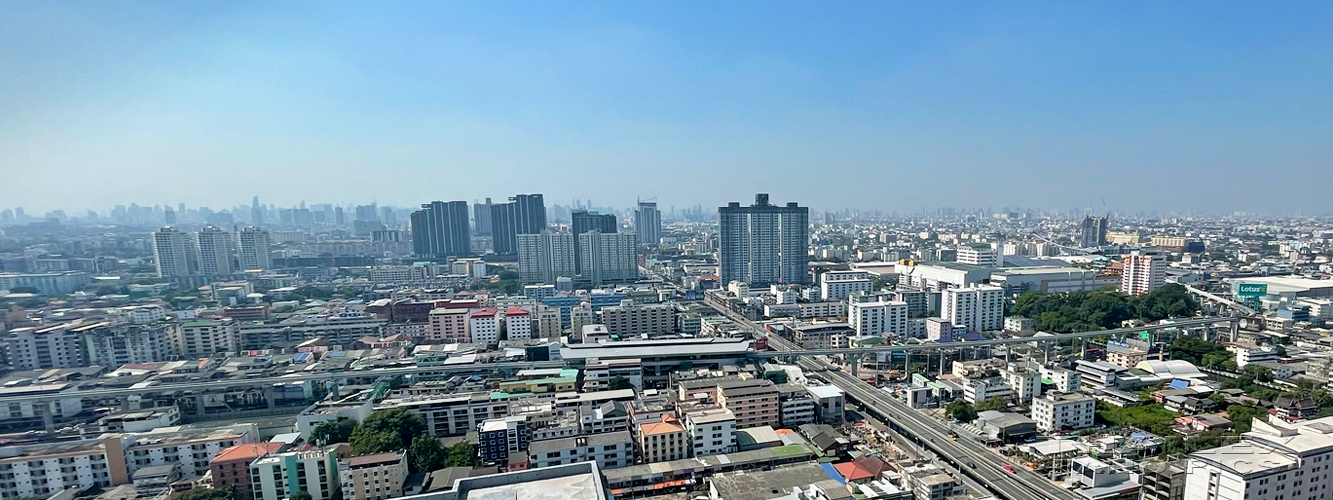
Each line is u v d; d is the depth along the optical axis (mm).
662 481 169875
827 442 193750
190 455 183750
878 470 167250
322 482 167000
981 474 173625
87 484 174625
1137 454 180625
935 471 171250
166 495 164250
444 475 167750
